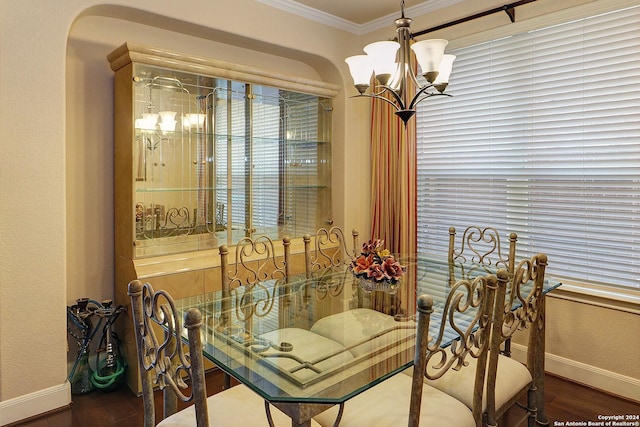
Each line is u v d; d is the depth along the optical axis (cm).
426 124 352
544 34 280
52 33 227
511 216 303
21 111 219
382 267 230
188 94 291
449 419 148
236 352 156
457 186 334
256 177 334
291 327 182
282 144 352
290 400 122
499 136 306
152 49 253
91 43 271
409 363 145
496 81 306
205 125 301
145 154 269
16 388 224
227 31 302
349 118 388
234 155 319
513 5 279
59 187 233
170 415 160
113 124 283
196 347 118
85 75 271
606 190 258
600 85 257
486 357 154
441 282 246
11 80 216
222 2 299
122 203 272
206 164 303
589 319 267
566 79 271
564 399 252
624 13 246
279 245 340
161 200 278
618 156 252
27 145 222
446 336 165
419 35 345
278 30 332
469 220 328
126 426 222
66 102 264
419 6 339
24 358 226
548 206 284
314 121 376
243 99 322
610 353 260
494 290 151
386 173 367
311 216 378
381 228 374
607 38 253
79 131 270
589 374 268
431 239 354
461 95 327
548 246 286
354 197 397
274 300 219
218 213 310
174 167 285
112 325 278
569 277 277
